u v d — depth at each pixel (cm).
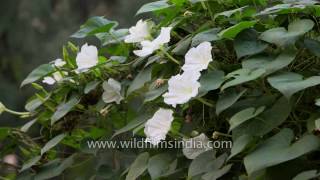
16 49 763
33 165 225
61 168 219
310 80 156
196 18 199
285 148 152
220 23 190
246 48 175
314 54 173
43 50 758
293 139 168
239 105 174
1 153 236
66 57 222
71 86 219
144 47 191
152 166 185
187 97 172
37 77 219
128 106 214
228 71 182
